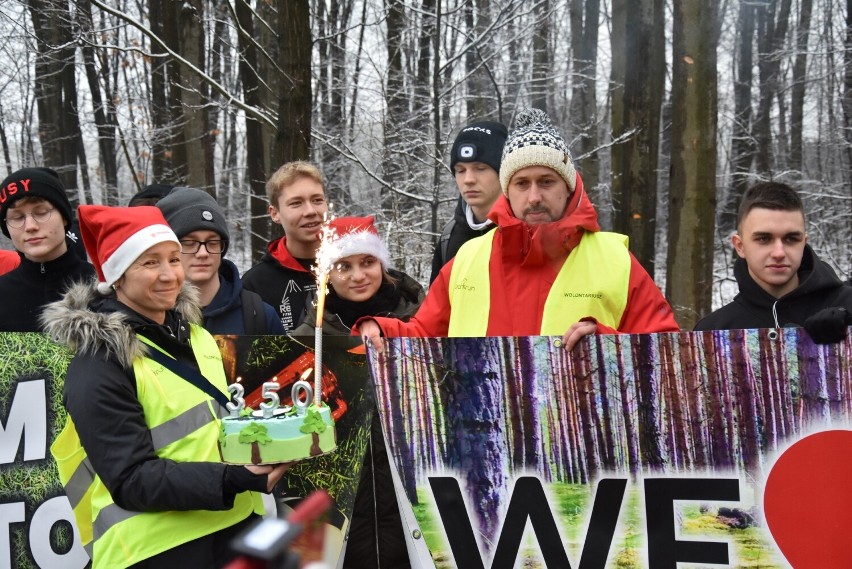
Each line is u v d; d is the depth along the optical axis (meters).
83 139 18.73
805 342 2.54
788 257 2.96
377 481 2.96
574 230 2.87
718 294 14.12
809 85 17.61
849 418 2.51
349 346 2.99
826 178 17.20
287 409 2.41
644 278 2.88
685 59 8.16
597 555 2.65
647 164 11.22
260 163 12.59
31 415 3.01
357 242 3.48
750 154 16.73
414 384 2.74
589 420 2.65
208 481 2.29
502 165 3.01
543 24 11.78
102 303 2.57
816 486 2.54
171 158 13.73
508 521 2.69
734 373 2.58
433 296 3.15
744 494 2.57
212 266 3.49
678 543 2.61
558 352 2.66
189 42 10.94
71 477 2.81
